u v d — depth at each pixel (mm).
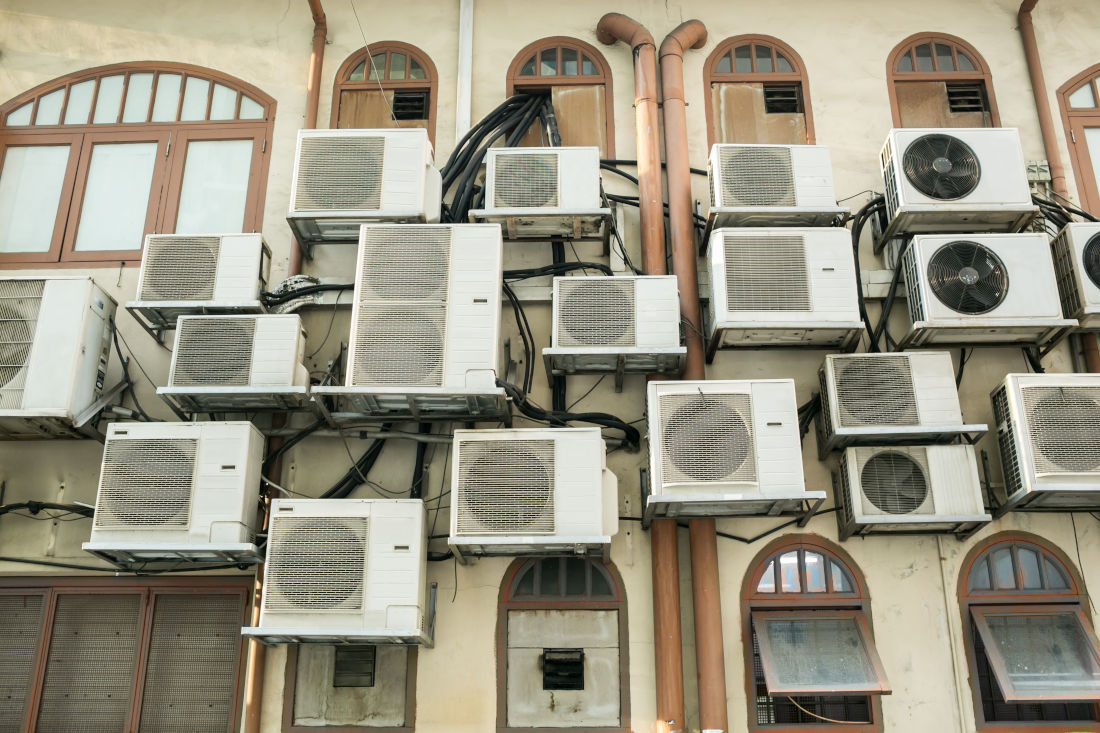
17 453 8078
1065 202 8617
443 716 7258
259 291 7953
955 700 7223
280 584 6910
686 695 7258
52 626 7793
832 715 7309
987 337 7766
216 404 7633
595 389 8070
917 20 9422
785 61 9320
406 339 7324
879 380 7480
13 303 7727
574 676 7348
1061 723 7227
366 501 7102
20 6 9570
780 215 8008
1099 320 7766
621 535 7684
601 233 8297
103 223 8938
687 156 8711
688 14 9461
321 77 9312
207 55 9477
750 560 7590
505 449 7055
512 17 9492
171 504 7113
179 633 7730
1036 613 7398
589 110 9156
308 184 8062
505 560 7637
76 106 9375
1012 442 7316
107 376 8227
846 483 7422
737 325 7512
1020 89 9141
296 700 7359
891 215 8203
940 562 7551
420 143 8164
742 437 7023
